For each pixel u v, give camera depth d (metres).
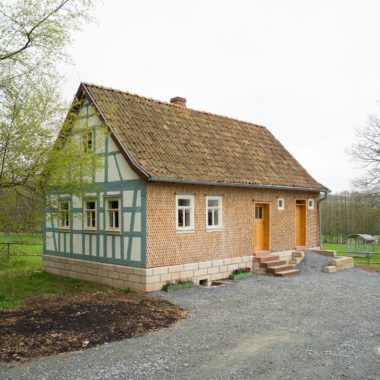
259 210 17.67
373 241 26.34
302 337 8.45
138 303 11.34
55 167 11.36
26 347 7.68
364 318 10.01
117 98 15.27
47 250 17.31
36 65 11.34
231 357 7.26
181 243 13.91
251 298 12.20
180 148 15.17
